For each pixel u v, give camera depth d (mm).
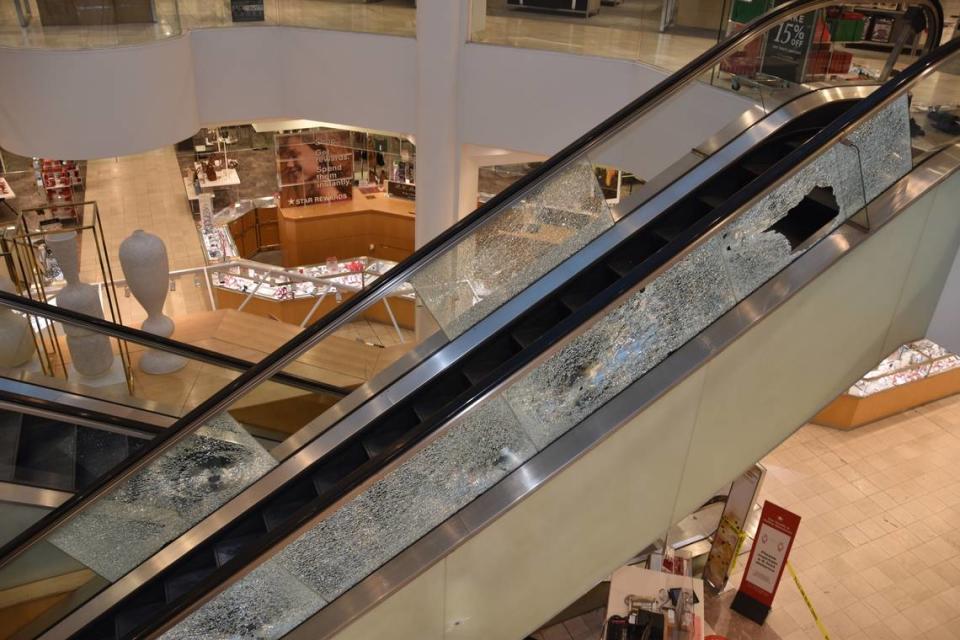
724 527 7492
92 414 5500
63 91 7684
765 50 5848
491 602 3889
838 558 8180
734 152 5508
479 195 11453
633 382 3795
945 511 8820
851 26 5938
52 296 7809
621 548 4148
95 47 7664
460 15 7793
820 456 9633
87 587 4953
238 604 3535
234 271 10188
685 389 3818
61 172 13797
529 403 3611
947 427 10195
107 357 6449
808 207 4930
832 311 4164
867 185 4105
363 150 12617
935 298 4699
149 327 7883
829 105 5668
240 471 5133
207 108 8766
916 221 4250
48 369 6266
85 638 4625
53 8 7785
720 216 3555
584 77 7676
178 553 4883
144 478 4738
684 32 7160
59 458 5281
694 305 3822
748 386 4059
